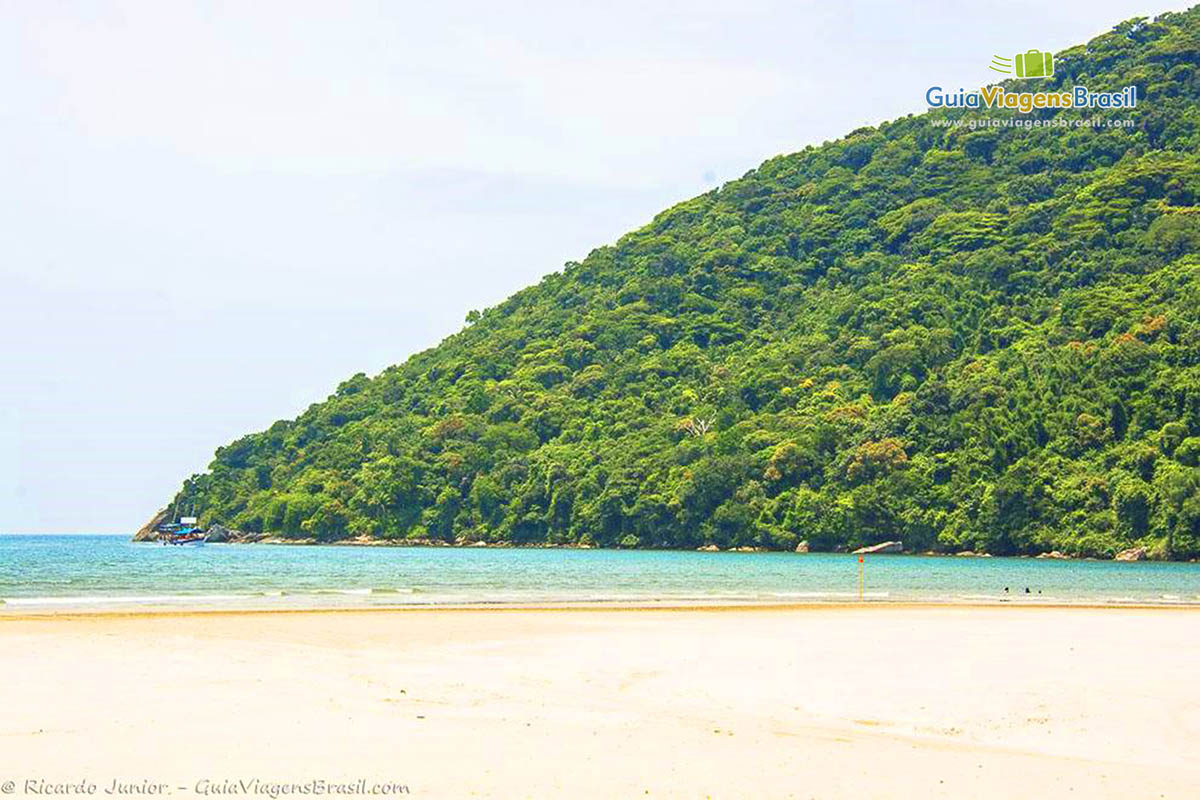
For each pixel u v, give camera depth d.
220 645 26.80
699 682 22.23
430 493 170.88
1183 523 110.19
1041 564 106.69
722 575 83.06
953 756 15.61
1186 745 16.84
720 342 197.75
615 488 152.25
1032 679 22.88
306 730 16.28
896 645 29.17
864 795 13.32
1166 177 173.25
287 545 174.62
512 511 162.38
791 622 36.59
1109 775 14.62
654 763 14.62
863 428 142.38
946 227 194.88
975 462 128.62
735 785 13.60
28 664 22.50
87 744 15.03
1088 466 122.62
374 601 46.03
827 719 18.52
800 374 168.12
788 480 140.25
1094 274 160.00
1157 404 123.38
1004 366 143.88
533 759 14.66
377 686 20.81
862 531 129.88
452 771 13.95
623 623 35.53
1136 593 63.28
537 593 56.09
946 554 126.12
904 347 157.25
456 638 29.98
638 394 185.12
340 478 182.12
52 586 61.41
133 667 22.41
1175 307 135.62
